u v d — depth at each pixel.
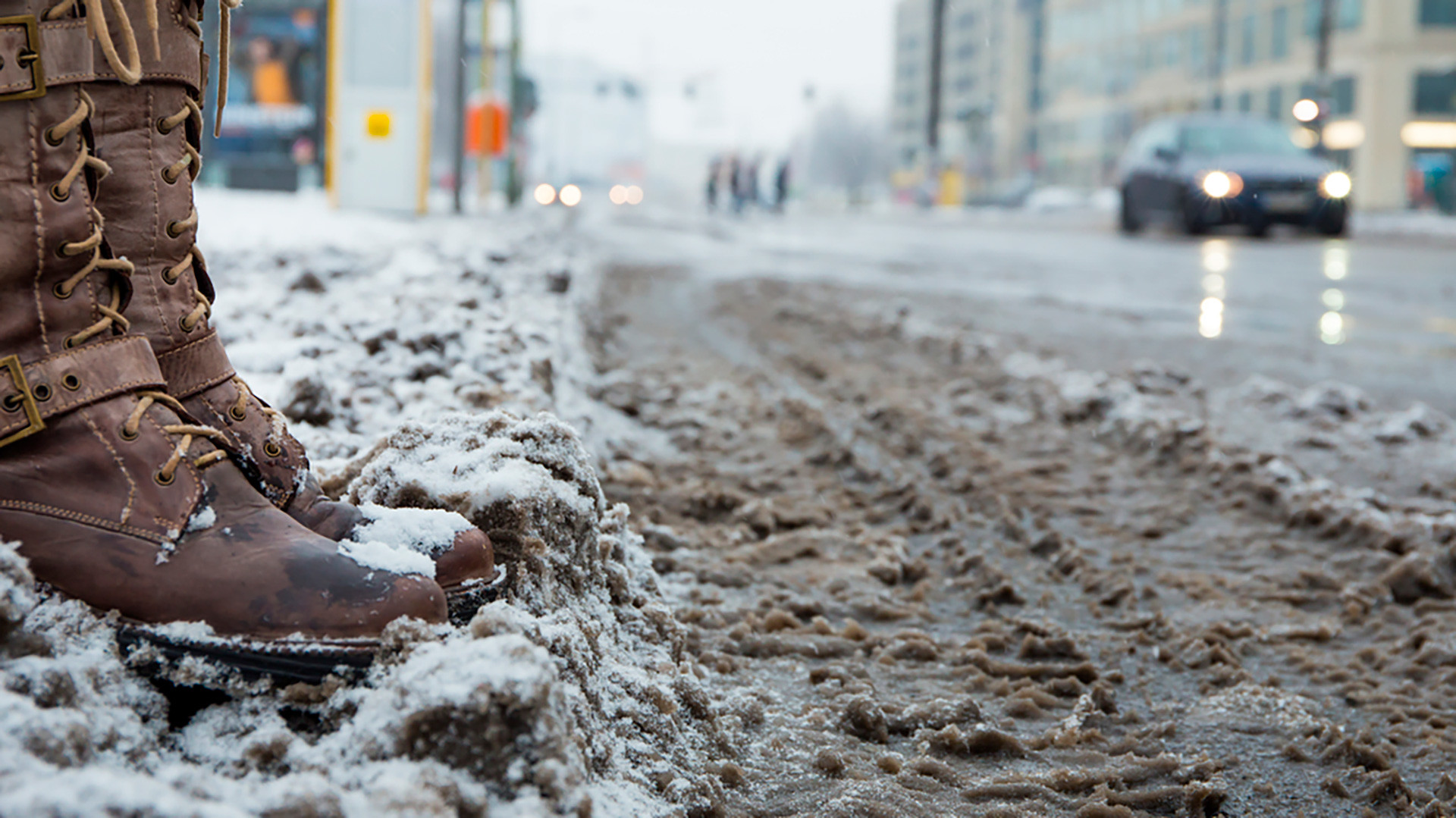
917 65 116.62
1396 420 4.77
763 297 9.36
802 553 3.10
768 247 16.27
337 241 7.49
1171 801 1.81
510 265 7.36
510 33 21.08
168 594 1.50
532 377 3.75
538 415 2.17
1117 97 73.31
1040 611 2.80
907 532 3.39
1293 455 4.39
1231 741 2.09
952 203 52.00
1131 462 4.36
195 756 1.40
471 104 21.09
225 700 1.52
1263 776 1.95
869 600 2.73
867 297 9.58
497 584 1.72
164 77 1.72
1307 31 54.34
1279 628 2.70
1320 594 2.97
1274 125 19.47
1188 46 65.25
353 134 13.27
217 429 1.72
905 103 120.44
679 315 8.20
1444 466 4.27
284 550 1.56
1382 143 49.16
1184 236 19.19
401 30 13.21
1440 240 19.44
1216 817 1.80
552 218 19.42
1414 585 3.01
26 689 1.30
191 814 1.09
